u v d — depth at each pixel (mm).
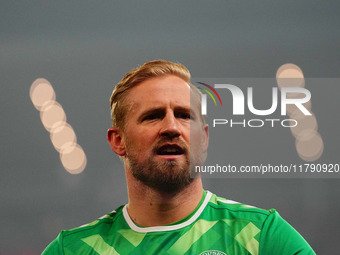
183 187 4609
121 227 4898
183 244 4539
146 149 4508
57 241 5039
